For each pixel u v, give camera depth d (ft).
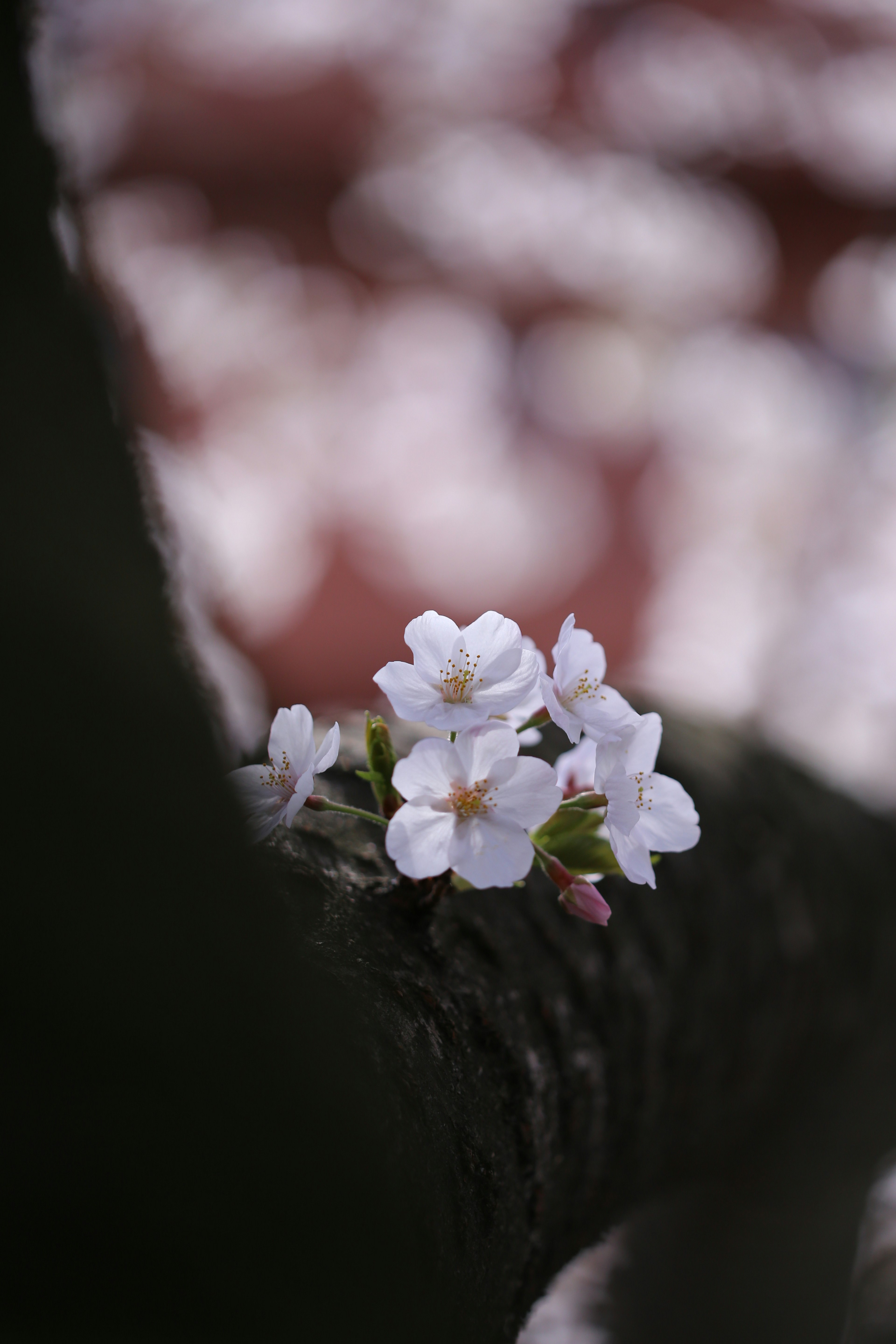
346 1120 2.63
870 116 12.67
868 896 3.71
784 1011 3.35
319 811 2.81
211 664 2.87
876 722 10.79
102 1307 2.53
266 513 13.41
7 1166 2.53
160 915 2.58
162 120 12.19
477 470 14.65
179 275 12.92
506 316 14.35
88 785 2.58
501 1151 2.82
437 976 2.85
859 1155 3.92
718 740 3.71
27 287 2.66
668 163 13.37
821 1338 3.92
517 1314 2.92
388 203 13.44
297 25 12.08
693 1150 3.31
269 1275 2.57
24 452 2.63
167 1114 2.56
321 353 13.91
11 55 2.69
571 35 12.68
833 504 12.72
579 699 2.83
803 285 13.46
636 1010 3.09
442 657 2.80
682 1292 3.90
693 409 14.14
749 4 12.10
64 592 2.61
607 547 14.33
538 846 2.84
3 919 2.55
